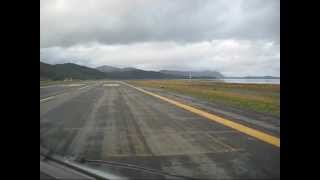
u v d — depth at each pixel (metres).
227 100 34.22
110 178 8.21
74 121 18.02
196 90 58.12
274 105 28.38
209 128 15.89
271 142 12.55
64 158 10.09
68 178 8.20
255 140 12.96
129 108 25.11
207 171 8.84
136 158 10.19
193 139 13.18
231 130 15.32
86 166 9.26
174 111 23.14
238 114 21.59
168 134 14.27
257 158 10.21
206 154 10.72
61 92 47.44
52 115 20.55
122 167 9.17
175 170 8.91
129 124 17.12
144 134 14.27
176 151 11.13
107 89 58.25
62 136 13.57
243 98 37.72
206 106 27.09
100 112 22.39
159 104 28.52
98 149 11.36
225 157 10.34
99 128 15.76
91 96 38.75
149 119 19.05
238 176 8.43
